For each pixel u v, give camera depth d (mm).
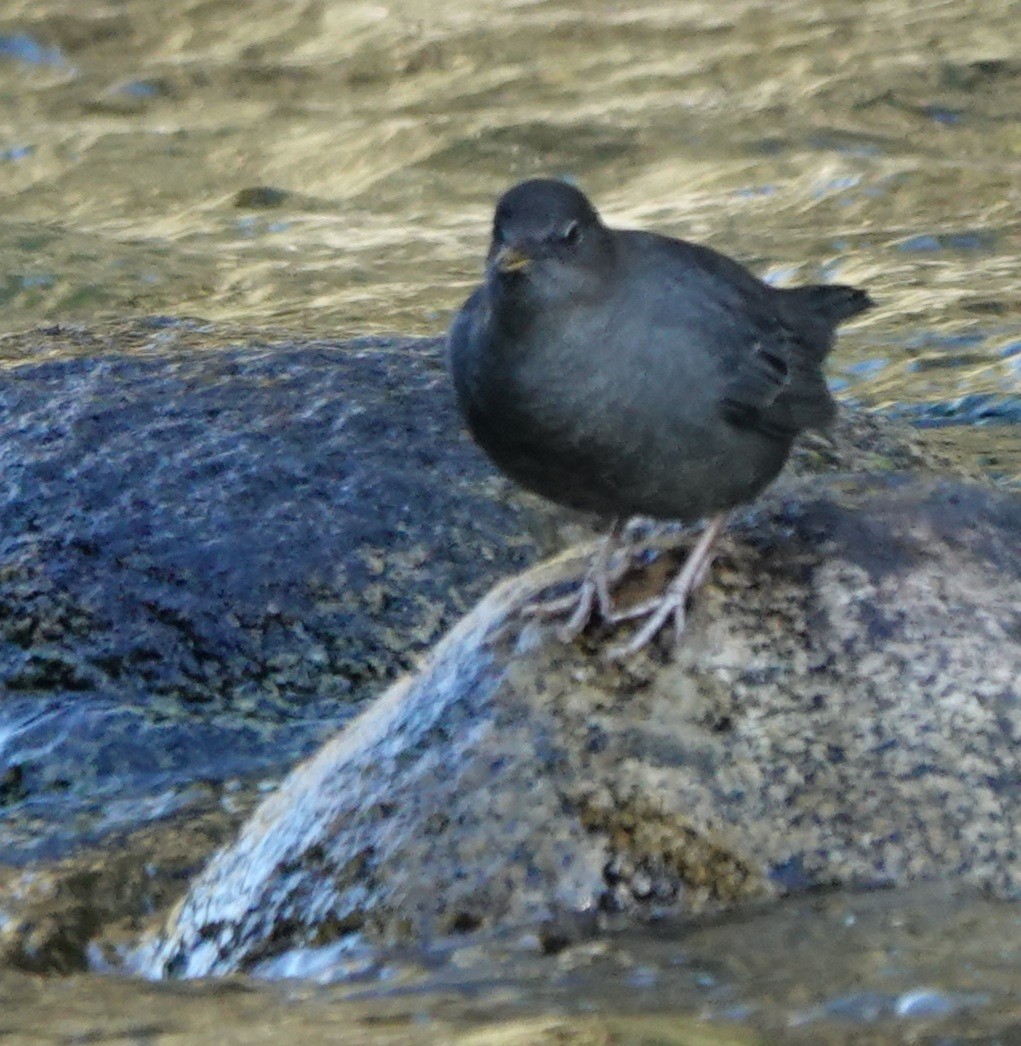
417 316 18891
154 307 20125
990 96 24516
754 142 23859
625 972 7840
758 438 9180
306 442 13461
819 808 8539
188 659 12578
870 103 24562
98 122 26250
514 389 8875
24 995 8648
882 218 21297
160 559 12867
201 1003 8109
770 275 19969
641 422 8906
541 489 9344
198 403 13844
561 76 26562
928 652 8852
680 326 8930
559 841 8469
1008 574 9188
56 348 15180
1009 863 8453
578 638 8906
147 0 29703
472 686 8906
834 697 8750
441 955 8242
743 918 8242
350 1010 7742
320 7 29516
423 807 8664
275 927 8750
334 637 12602
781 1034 7020
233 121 26031
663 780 8539
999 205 21359
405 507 13062
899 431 14250
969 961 7645
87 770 11914
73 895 10117
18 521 13172
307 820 8984
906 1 27953
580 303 8734
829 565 9102
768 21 27656
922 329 17875
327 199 23625
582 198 8906
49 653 12672
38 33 28766
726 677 8781
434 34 28266
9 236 22125
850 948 7852
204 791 11562
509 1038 7098
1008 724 8727
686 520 9352
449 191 23594
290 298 19969
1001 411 16047
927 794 8570
